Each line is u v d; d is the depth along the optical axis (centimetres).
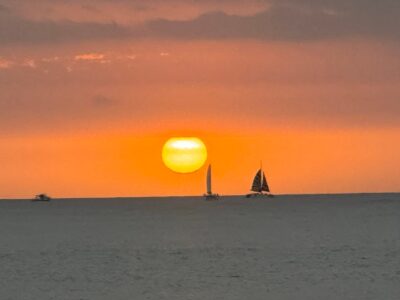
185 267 7406
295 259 8044
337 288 6028
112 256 8538
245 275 6781
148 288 6109
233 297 5703
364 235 11550
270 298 5659
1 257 8506
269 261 7875
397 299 5562
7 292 5975
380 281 6325
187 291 5969
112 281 6481
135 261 7975
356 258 8050
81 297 5747
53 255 8725
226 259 8112
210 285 6241
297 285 6191
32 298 5731
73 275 6844
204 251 9100
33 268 7388
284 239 10994
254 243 10319
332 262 7694
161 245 10125
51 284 6331
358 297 5656
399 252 8650
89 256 8556
